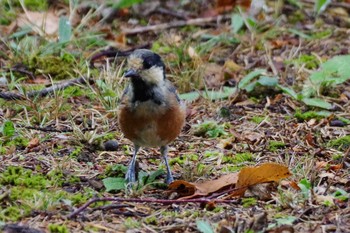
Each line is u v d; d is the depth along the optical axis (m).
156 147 9.92
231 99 12.14
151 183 9.22
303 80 12.80
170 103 9.07
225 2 15.95
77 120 11.20
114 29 15.30
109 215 8.17
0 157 9.74
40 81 12.59
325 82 12.40
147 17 15.90
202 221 7.69
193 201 8.47
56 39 13.98
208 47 14.12
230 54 14.12
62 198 8.48
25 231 7.52
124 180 9.16
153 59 8.98
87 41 14.13
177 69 13.20
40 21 14.84
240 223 7.71
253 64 13.50
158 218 8.16
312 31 15.26
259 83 12.30
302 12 16.05
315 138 10.78
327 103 11.85
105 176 9.44
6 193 8.32
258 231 7.66
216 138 10.84
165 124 9.09
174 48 13.64
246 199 8.63
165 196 8.90
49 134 10.59
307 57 13.75
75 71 12.55
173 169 9.84
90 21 15.19
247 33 14.98
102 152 10.23
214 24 15.57
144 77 8.93
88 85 11.97
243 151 10.40
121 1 14.55
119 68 12.43
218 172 9.62
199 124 11.08
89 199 8.58
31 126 10.77
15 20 14.63
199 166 9.68
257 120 11.45
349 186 9.12
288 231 7.64
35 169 9.44
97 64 13.45
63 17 14.02
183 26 15.47
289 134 10.96
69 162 9.73
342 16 16.03
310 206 8.43
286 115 11.69
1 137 10.37
